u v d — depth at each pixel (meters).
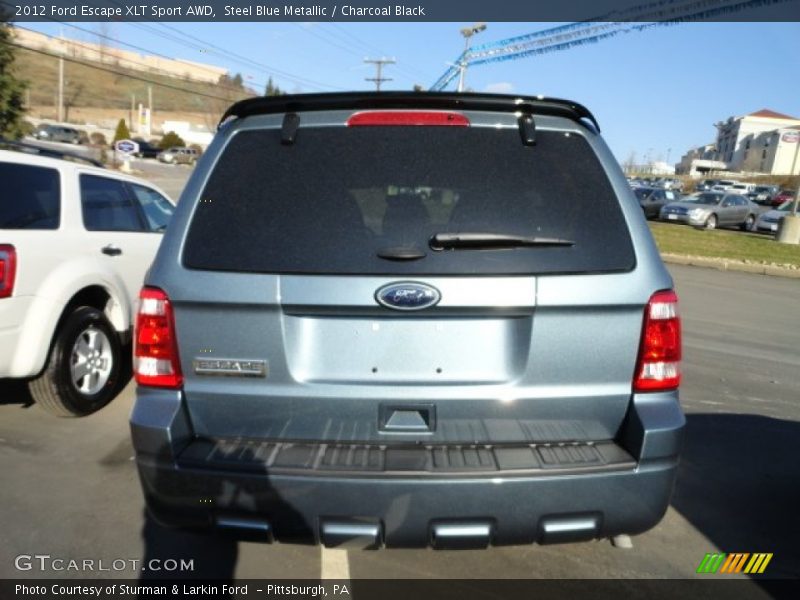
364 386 2.34
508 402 2.35
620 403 2.39
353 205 2.37
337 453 2.33
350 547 2.32
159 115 108.12
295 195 2.39
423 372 2.36
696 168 104.25
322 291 2.28
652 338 2.36
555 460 2.31
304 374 2.36
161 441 2.31
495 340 2.36
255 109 2.55
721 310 9.89
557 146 2.49
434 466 2.26
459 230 2.33
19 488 3.59
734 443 4.59
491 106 2.51
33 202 4.37
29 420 4.57
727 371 6.50
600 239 2.37
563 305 2.30
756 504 3.69
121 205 5.32
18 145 4.91
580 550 3.18
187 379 2.38
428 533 2.27
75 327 4.50
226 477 2.28
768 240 20.61
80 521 3.28
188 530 2.41
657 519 2.37
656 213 27.09
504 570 2.99
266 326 2.32
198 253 2.36
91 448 4.13
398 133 2.47
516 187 2.40
